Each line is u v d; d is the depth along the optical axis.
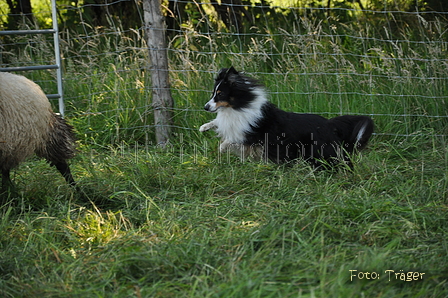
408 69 8.03
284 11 11.31
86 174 6.02
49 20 12.02
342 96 7.94
